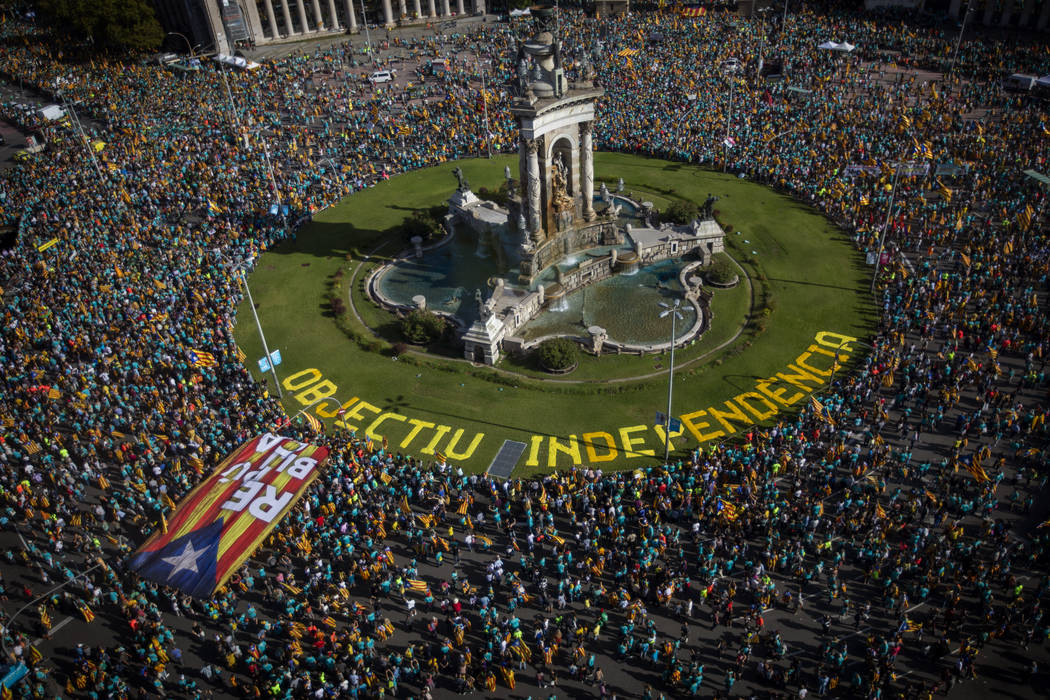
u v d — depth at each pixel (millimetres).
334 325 70188
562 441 54656
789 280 72750
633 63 124625
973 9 141125
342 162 102062
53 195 90812
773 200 88000
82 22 146000
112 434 54750
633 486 48000
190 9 157500
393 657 38438
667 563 43875
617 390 59469
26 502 49469
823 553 43500
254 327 69875
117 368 59531
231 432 53469
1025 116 96438
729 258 77188
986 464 49250
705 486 47375
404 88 128125
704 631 40250
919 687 35812
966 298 62969
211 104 120375
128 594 43969
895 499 45344
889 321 63500
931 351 59844
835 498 47594
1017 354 59438
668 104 110438
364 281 76812
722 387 59094
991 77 112500
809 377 59406
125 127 111625
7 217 87438
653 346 63938
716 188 91750
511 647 38406
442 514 48000
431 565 44875
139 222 84250
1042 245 70375
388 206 92438
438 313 69812
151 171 95875
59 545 46062
